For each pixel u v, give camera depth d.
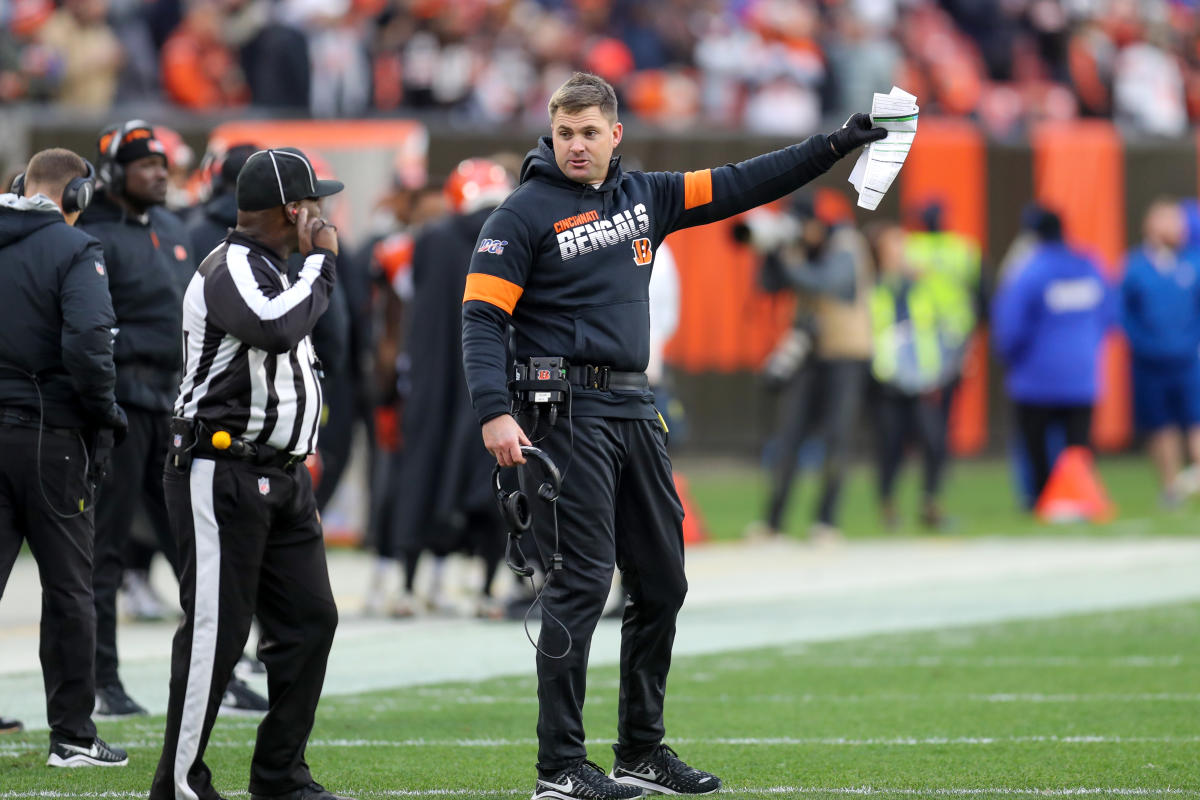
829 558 41.78
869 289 47.22
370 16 61.28
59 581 20.30
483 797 18.81
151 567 32.28
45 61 57.06
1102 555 42.03
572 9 68.25
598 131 18.23
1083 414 50.66
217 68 59.56
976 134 62.78
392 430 33.69
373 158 43.41
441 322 32.19
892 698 25.02
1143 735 22.20
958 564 40.59
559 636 18.17
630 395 18.53
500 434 17.77
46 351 20.16
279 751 17.81
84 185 20.70
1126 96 75.06
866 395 47.94
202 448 17.08
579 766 18.27
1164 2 80.56
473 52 61.56
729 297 59.94
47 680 20.41
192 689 17.09
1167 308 52.69
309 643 17.70
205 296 16.98
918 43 71.56
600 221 18.36
